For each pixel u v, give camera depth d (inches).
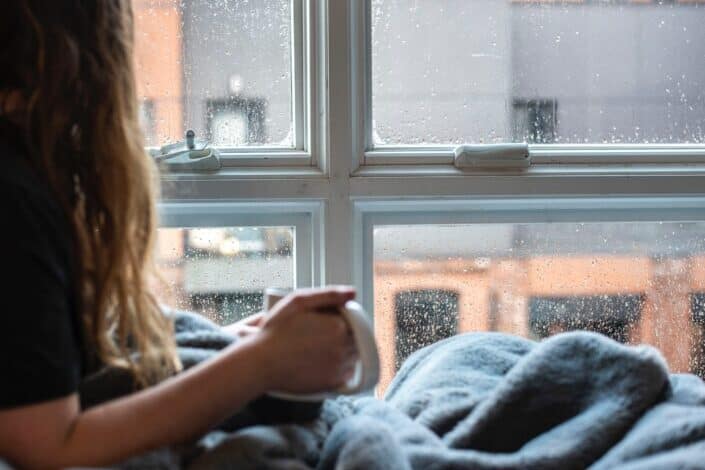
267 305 59.8
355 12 72.0
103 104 55.4
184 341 59.2
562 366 60.3
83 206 56.0
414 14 73.7
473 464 55.8
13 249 50.2
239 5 73.0
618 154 74.4
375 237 74.2
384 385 75.0
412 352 75.2
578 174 73.1
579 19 74.7
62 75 53.8
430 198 72.2
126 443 50.9
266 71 73.4
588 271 75.8
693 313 76.7
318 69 71.9
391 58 73.8
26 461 49.7
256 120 73.6
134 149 57.1
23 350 49.5
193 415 51.9
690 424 56.2
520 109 74.8
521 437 59.2
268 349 52.9
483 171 72.7
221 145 73.4
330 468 54.5
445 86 74.2
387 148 73.7
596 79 75.1
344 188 71.7
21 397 49.4
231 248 73.7
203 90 73.1
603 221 75.2
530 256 75.4
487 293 75.3
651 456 55.9
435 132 74.3
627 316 76.3
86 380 54.8
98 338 55.2
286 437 54.8
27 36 53.5
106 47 55.6
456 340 68.7
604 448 57.4
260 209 72.8
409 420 59.7
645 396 58.8
